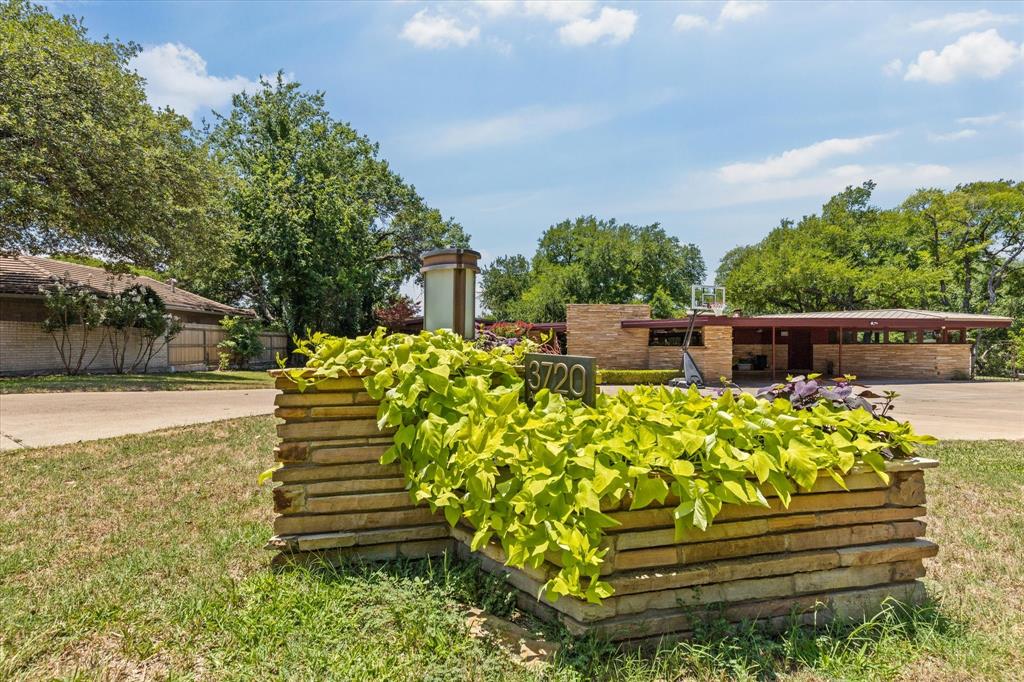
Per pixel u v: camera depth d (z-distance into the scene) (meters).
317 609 1.96
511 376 2.62
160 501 3.38
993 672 1.68
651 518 1.79
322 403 2.36
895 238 25.95
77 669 1.61
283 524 2.32
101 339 15.20
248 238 19.88
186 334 18.39
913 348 17.77
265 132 22.81
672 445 1.77
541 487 1.69
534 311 33.19
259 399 9.61
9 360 13.51
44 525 2.93
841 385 2.30
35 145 11.21
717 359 16.41
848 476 2.00
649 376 16.12
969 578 2.42
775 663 1.71
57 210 11.98
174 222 13.38
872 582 2.01
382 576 2.17
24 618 1.88
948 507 3.52
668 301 33.75
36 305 14.02
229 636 1.79
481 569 2.24
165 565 2.38
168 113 14.17
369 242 23.23
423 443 2.18
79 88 11.72
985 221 23.88
